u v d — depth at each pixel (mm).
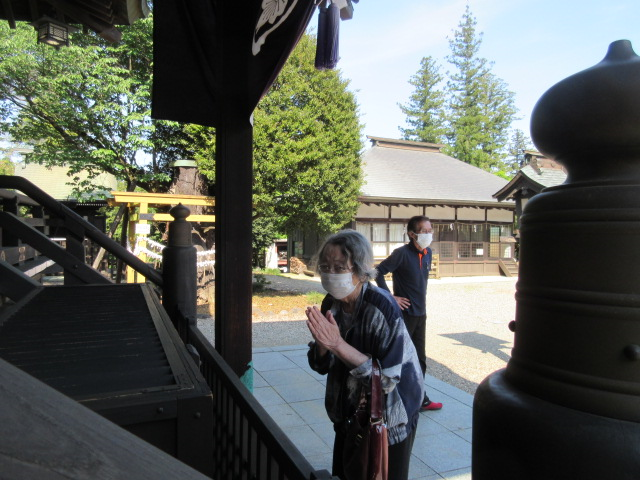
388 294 1743
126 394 1227
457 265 18531
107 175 20156
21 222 3727
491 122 38688
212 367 1855
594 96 728
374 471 1477
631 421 667
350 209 11992
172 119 2916
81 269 3822
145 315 2455
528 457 722
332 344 1560
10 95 11680
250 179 2625
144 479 457
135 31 11547
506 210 19766
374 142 24016
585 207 720
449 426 3578
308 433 3408
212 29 2719
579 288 722
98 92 11555
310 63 10836
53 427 433
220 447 1682
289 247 20344
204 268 9781
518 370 815
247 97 2604
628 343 676
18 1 4305
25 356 1670
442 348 6652
